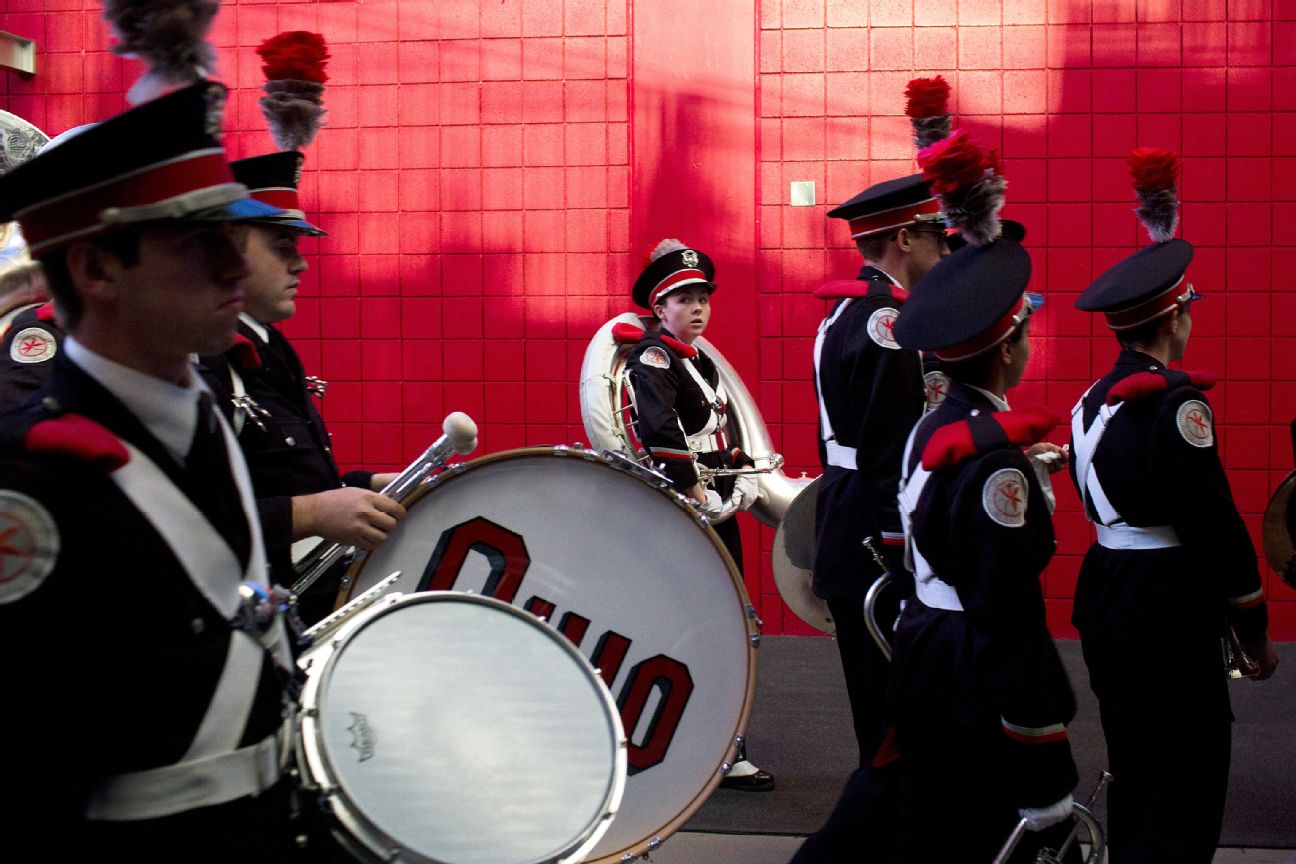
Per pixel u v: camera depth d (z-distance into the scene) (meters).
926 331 2.70
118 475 1.50
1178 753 3.10
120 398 1.53
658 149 6.59
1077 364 6.46
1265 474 6.42
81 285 1.53
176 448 1.57
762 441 5.14
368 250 6.76
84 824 1.48
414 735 2.06
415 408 6.76
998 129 6.48
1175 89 6.39
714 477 4.70
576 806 2.07
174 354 1.56
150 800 1.53
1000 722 2.52
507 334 6.71
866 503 3.57
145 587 1.50
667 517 3.02
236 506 1.65
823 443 3.88
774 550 4.41
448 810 1.99
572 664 2.25
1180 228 6.43
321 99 2.99
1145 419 3.14
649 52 6.57
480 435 6.74
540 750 2.12
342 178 6.75
